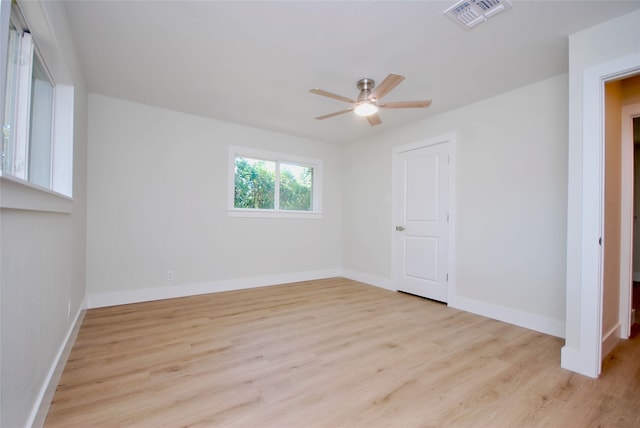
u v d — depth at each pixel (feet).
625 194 8.18
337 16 6.13
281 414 4.87
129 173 10.85
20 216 3.58
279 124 13.19
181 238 11.89
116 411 4.84
